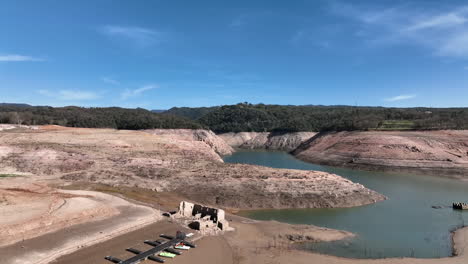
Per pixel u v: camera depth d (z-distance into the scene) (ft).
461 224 134.21
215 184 168.66
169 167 197.16
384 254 101.86
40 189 138.51
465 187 214.48
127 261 84.69
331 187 168.35
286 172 188.75
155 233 106.73
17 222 98.73
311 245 106.93
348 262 92.68
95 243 96.22
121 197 148.97
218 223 117.70
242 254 95.91
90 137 267.18
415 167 276.82
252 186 166.09
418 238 117.39
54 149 219.20
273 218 140.67
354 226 130.93
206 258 91.35
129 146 253.65
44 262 83.15
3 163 198.49
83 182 173.78
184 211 126.52
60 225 103.86
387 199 175.94
